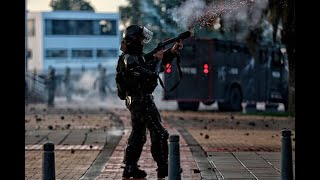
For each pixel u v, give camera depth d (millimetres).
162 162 14297
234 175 15219
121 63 14336
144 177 14641
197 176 15039
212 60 44375
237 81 45125
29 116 37406
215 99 44375
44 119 34625
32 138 24062
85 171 16062
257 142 22562
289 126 30031
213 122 32781
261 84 45812
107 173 15695
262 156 18703
